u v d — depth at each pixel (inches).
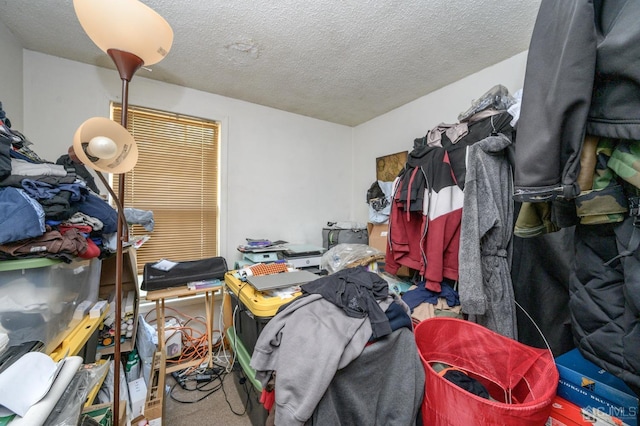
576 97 23.5
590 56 22.9
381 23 55.0
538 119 27.4
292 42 61.3
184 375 70.8
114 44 29.7
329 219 115.9
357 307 38.7
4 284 29.3
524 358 41.3
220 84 82.0
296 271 63.0
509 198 54.1
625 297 23.6
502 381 43.4
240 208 94.0
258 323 47.3
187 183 85.8
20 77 61.2
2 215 27.4
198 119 87.4
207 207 89.3
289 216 105.1
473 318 53.4
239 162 93.5
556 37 26.5
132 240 61.7
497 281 51.1
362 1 49.1
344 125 119.6
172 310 83.0
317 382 30.6
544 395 32.0
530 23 54.8
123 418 38.4
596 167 25.6
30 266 29.7
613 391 32.0
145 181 79.1
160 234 81.4
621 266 24.9
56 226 33.7
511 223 54.2
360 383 35.4
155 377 58.2
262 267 63.7
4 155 30.1
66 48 63.5
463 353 48.2
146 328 67.0
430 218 58.6
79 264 42.0
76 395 25.1
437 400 35.7
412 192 62.5
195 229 87.1
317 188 112.3
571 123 24.7
